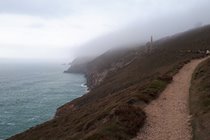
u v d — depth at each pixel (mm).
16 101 131000
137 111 23422
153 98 30875
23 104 123062
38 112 105188
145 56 116500
